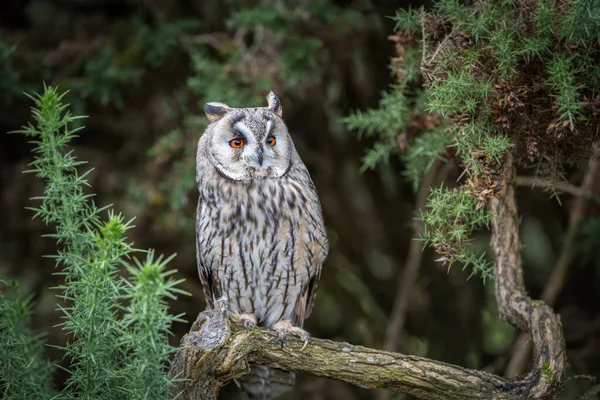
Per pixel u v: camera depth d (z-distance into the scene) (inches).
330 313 570.9
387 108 355.3
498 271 303.9
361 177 527.5
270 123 337.7
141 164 491.5
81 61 439.2
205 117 410.9
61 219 235.9
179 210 454.9
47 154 239.1
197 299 531.5
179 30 442.6
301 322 376.5
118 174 493.4
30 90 433.1
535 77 265.7
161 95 477.1
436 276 529.3
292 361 277.9
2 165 498.0
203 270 368.5
